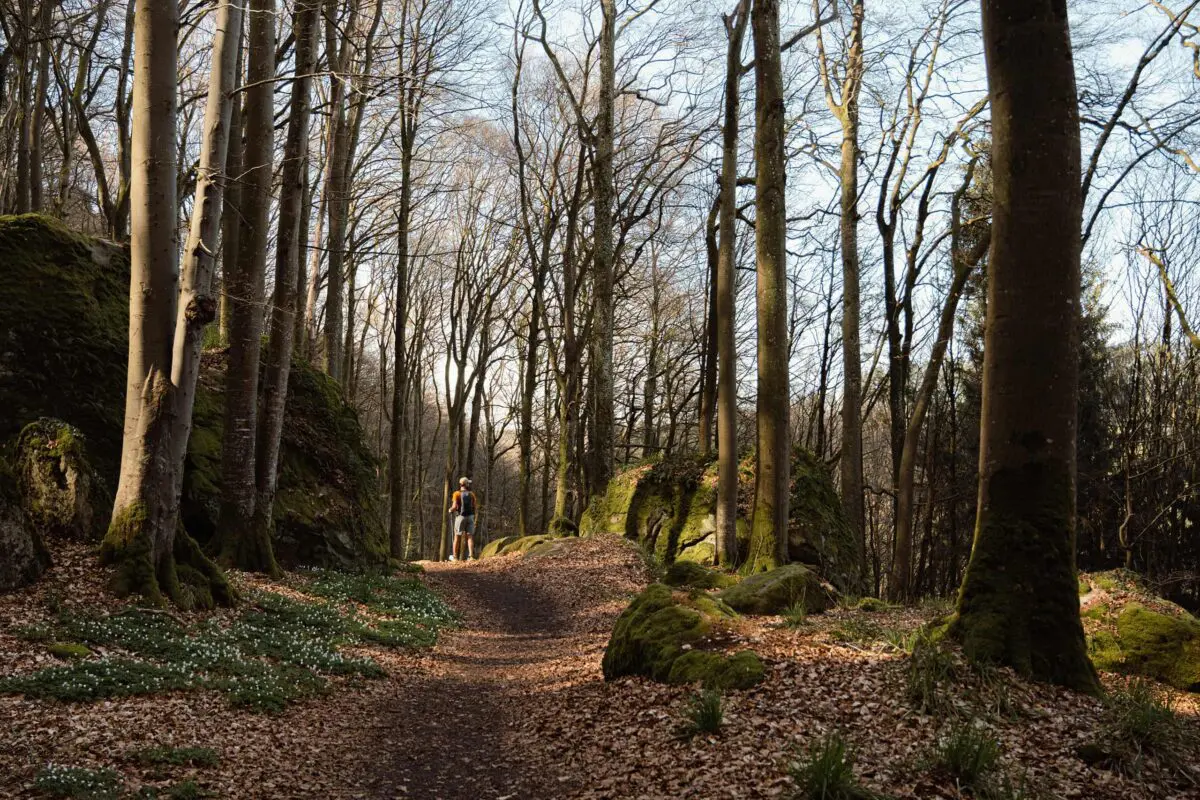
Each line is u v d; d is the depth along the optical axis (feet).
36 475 37.27
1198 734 21.43
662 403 146.92
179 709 23.71
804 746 20.27
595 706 27.09
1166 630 29.55
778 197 54.39
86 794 17.13
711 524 67.62
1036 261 24.39
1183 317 59.98
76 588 31.99
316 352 108.37
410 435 157.38
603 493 79.15
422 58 72.54
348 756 23.43
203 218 35.73
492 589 60.13
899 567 70.59
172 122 34.78
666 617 30.04
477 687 33.32
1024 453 24.49
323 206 93.86
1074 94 24.82
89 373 45.03
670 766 20.57
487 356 128.47
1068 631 23.80
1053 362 24.32
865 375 123.24
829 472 73.41
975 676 23.03
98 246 49.29
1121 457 95.50
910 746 19.98
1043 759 19.45
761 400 54.34
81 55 69.15
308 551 52.26
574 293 100.42
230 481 44.78
